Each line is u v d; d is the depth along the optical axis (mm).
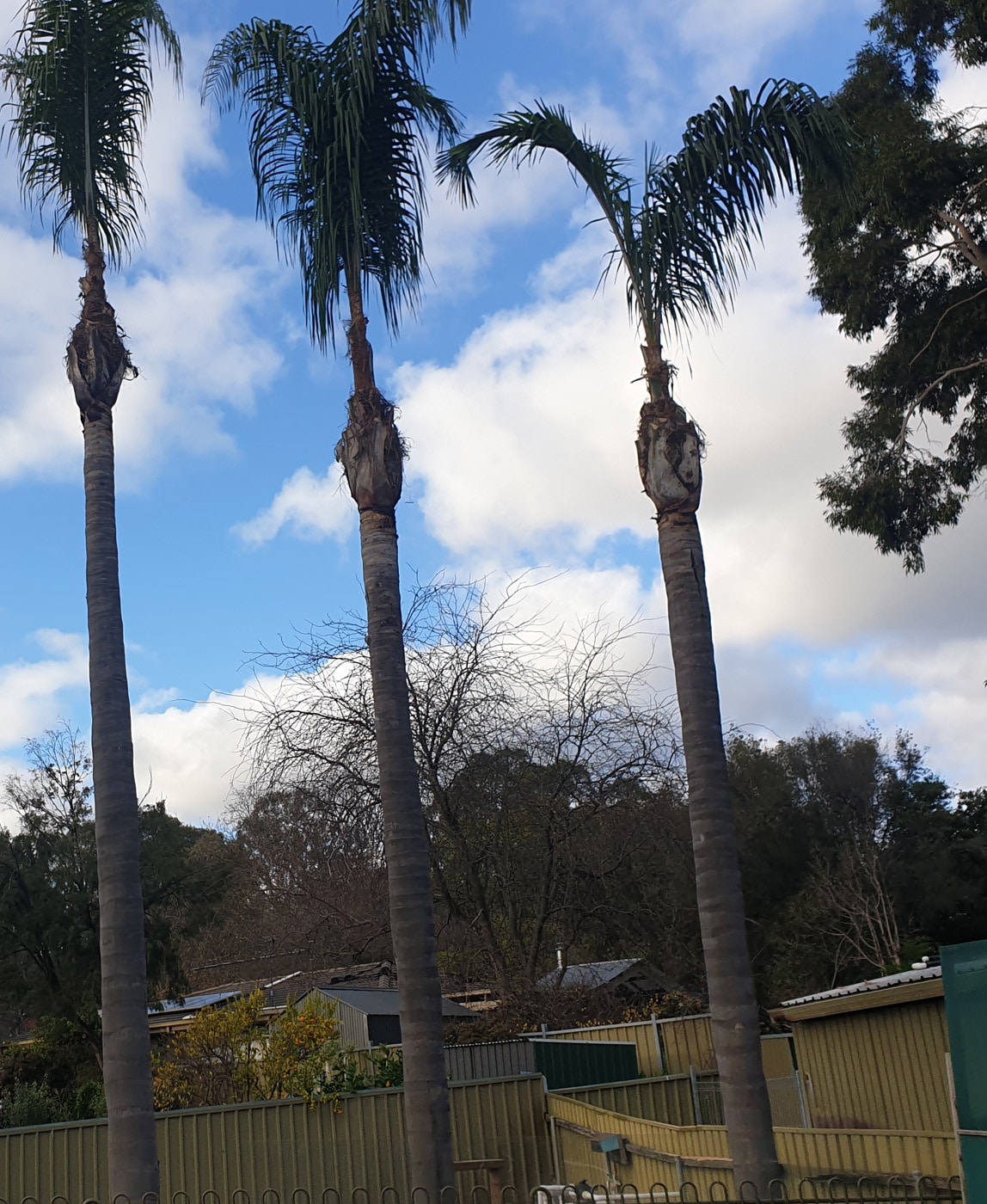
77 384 10227
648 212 10062
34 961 34594
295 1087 15875
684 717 9000
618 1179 12766
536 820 23859
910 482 23672
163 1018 29047
